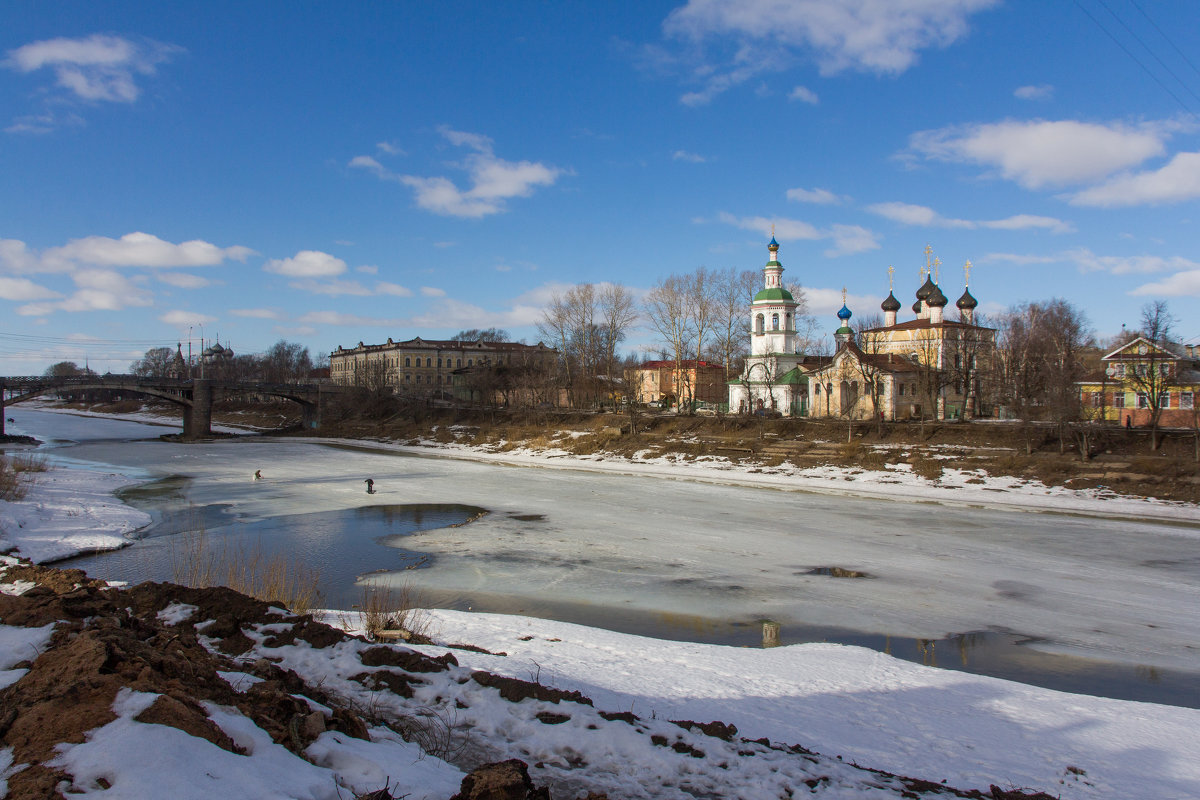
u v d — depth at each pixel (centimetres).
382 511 4381
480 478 6016
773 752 1047
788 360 8875
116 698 744
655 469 6425
